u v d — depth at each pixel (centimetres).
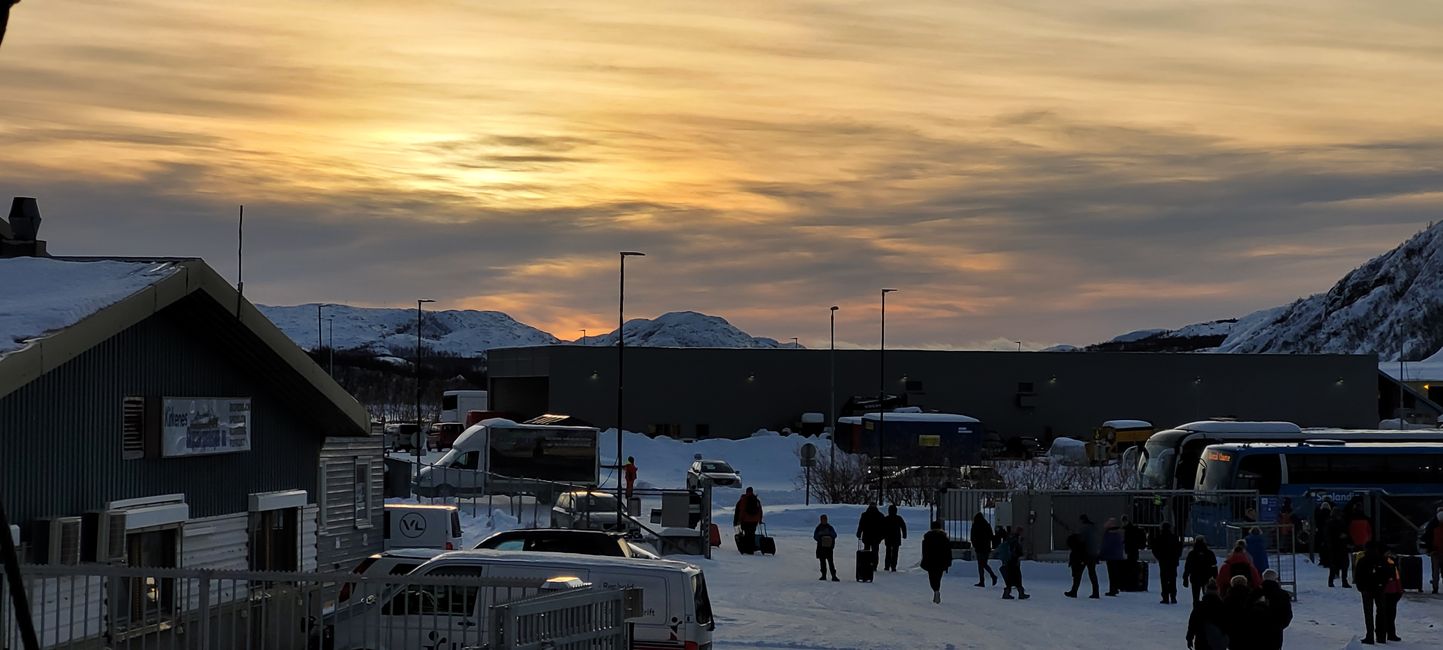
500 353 10569
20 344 1545
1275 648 2075
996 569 4050
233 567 2097
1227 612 2128
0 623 1380
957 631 2872
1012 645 2705
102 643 1600
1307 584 3784
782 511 6069
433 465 6097
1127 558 3628
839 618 3027
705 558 4291
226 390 2103
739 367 10219
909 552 4722
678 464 8644
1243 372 10788
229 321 1992
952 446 8625
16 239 2047
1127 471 6981
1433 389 13325
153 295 1780
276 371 2172
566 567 1828
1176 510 4284
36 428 1647
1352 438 5184
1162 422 10706
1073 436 10631
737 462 8800
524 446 6425
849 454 8225
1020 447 10194
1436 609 3306
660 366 10069
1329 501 4216
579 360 9919
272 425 2261
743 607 3175
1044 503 4178
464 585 1389
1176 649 2681
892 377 10456
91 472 1750
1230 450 4909
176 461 1953
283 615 1600
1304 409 10819
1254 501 4247
